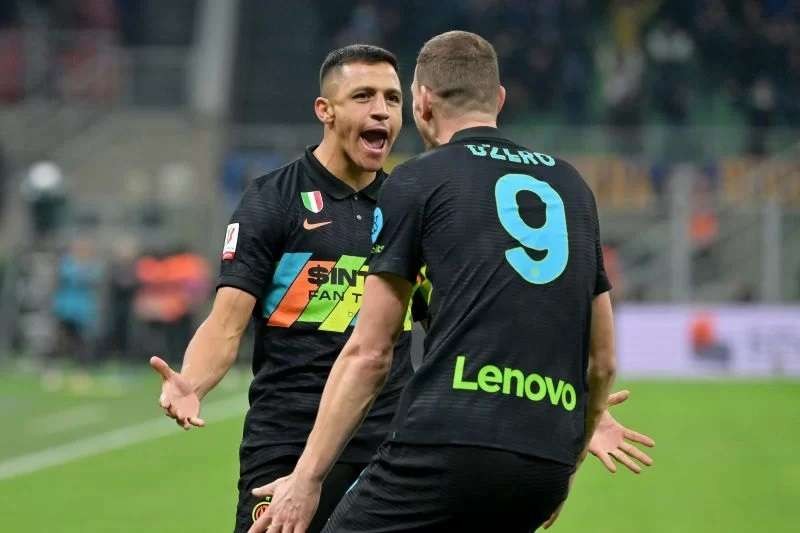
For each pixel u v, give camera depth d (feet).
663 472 136.77
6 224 293.84
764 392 220.43
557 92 320.91
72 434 167.94
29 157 310.65
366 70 62.44
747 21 334.85
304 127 327.06
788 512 114.01
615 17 330.54
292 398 61.31
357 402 49.24
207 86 327.06
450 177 49.29
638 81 319.27
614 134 277.85
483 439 47.01
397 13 340.59
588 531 105.19
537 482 47.75
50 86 320.50
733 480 131.44
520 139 279.49
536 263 48.80
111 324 252.01
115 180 309.01
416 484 47.42
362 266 62.49
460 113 51.26
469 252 48.47
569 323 49.19
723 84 326.65
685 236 257.55
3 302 262.88
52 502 119.34
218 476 134.10
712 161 273.33
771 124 318.24
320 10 359.05
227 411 190.80
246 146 284.61
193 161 311.47
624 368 254.27
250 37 355.77
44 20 342.23
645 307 255.09
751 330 252.62
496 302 48.08
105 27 345.92
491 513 47.73
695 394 217.15
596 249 50.88
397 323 49.42
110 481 131.44
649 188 266.57
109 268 255.91
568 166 51.65
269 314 61.98
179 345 250.37
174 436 164.96
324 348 61.62
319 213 62.34
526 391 47.85
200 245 267.39
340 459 60.29
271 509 49.88
